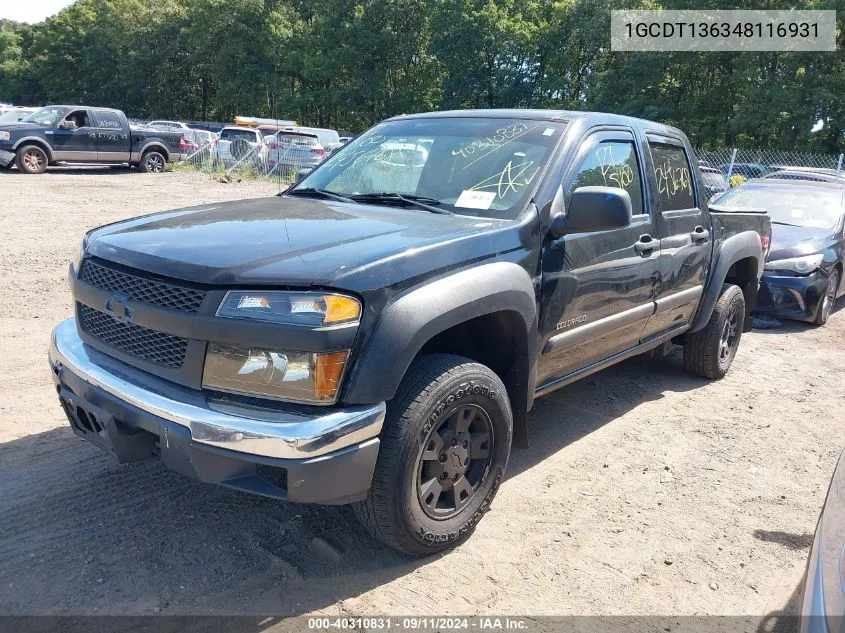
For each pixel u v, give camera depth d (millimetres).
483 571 3014
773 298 7855
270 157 23125
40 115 19969
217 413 2502
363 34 51781
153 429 2604
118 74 65438
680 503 3715
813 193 9258
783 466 4238
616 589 2959
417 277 2789
